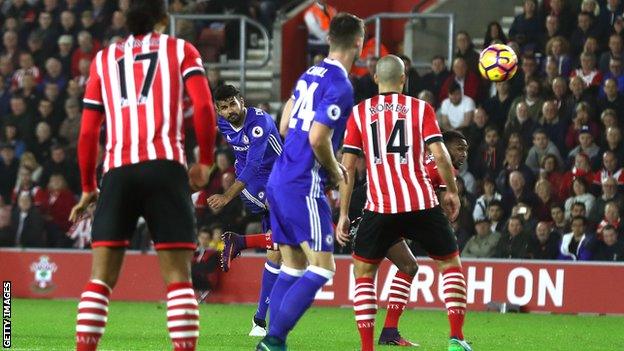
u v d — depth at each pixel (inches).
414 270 1245.7
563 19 2329.0
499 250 1996.8
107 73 824.3
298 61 2677.2
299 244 961.5
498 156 2140.7
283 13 2667.3
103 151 2329.0
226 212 2124.8
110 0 2677.2
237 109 1263.5
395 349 1210.6
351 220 1393.9
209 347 1204.5
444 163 1055.6
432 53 2593.5
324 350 1206.9
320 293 1987.0
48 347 1182.3
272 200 961.5
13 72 2650.1
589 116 2134.6
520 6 2623.0
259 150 1261.1
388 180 1066.1
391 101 1074.7
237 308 1913.1
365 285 1067.3
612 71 2214.6
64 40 2598.4
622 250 1956.2
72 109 2469.2
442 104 2267.5
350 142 1075.3
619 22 2269.9
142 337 1327.5
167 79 814.5
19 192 2303.2
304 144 947.3
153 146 802.2
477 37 2630.4
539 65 2316.7
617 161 2062.0
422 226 1067.9
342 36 958.4
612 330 1609.3
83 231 2226.9
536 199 2050.9
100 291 802.2
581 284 1934.1
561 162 2111.2
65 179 2345.0
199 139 806.5
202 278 2034.9
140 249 2129.7
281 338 946.7
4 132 2484.0
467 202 2044.8
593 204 2012.8
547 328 1614.2
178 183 803.4
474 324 1657.2
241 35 2534.5
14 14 2748.5
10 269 2135.8
